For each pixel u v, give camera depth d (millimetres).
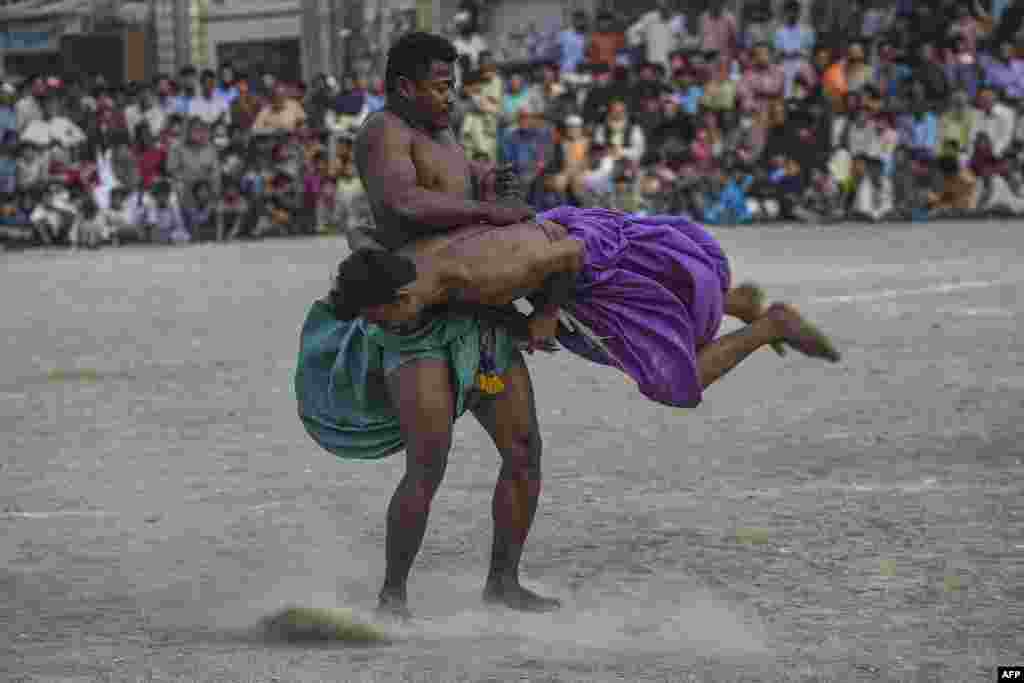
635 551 12727
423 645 10234
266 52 83312
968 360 22984
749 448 17000
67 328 30438
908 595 11164
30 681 9438
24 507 14852
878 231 52312
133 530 13867
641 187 57969
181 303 34688
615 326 11289
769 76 59594
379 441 11234
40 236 59688
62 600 11578
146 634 10609
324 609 10273
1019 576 11609
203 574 12344
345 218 60969
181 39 84562
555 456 16828
